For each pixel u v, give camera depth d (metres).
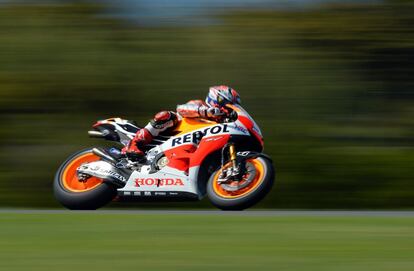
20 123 37.19
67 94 37.31
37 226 23.84
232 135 29.78
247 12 37.12
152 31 37.38
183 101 37.00
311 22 36.66
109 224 24.30
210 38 37.12
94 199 31.16
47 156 37.12
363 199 35.00
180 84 37.06
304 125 36.12
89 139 37.19
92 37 37.47
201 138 30.12
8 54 37.47
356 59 36.56
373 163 35.09
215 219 25.70
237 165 28.98
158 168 30.53
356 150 35.34
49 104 37.28
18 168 37.09
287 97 36.44
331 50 36.56
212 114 30.08
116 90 37.22
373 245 19.88
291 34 36.72
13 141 37.12
